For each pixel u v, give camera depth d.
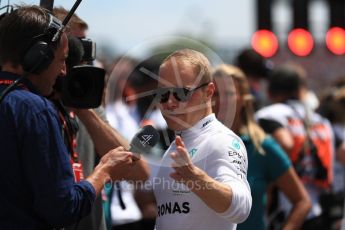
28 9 12.23
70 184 11.70
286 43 44.22
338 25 44.28
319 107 26.69
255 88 24.48
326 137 21.94
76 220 11.88
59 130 11.83
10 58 12.17
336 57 43.56
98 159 15.82
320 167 21.69
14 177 11.73
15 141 11.68
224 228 12.38
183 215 12.43
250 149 17.28
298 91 22.62
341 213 22.23
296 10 44.44
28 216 11.80
